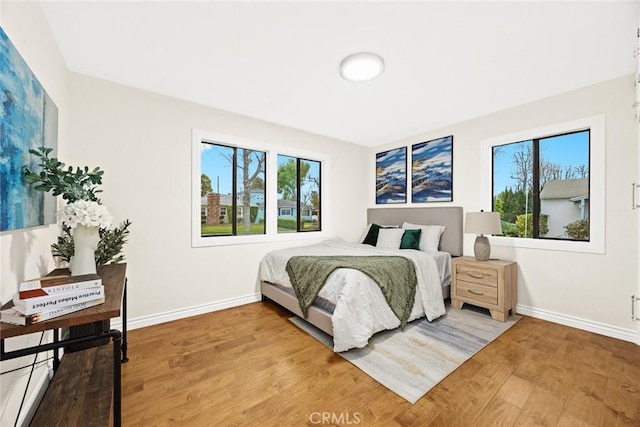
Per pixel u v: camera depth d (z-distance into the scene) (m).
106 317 0.99
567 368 1.84
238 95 2.70
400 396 1.56
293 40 1.84
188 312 2.80
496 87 2.51
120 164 2.44
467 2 1.50
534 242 2.78
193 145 2.85
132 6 1.53
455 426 1.34
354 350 2.08
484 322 2.62
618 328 2.29
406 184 4.14
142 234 2.55
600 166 2.40
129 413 1.43
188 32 1.76
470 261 2.92
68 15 1.59
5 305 1.02
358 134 4.00
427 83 2.44
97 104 2.33
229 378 1.74
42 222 1.42
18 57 1.14
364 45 1.89
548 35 1.78
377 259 2.69
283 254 3.12
